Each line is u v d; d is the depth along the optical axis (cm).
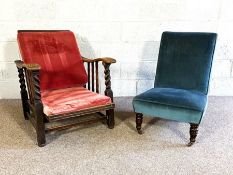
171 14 240
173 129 192
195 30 245
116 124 200
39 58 187
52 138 176
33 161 150
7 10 228
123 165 147
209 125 197
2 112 221
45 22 235
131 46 248
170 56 195
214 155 157
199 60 186
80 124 177
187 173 140
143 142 172
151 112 169
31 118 191
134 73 257
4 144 168
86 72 225
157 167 145
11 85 251
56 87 193
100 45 246
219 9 238
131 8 236
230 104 241
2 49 239
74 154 158
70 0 231
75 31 240
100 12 236
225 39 247
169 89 185
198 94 176
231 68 256
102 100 172
